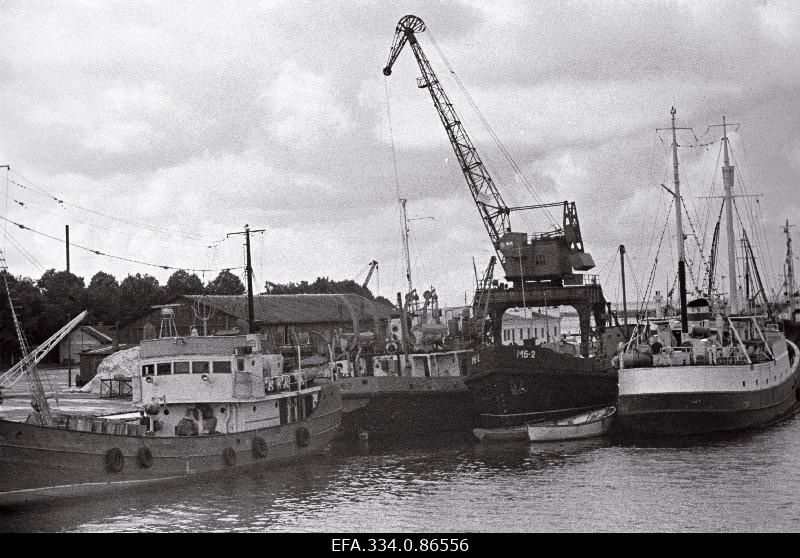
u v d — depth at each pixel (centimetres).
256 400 6638
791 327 12369
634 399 7625
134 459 5869
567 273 11838
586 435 7769
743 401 7731
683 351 8031
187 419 6525
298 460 7025
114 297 17312
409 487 6125
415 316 9862
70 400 9894
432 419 8500
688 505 5412
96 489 5669
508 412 8275
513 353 8219
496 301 11681
